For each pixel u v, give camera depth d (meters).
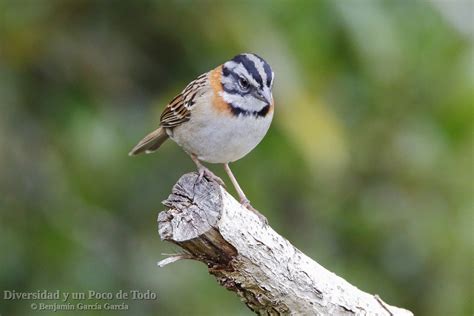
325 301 8.13
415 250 13.28
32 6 11.53
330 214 13.30
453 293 13.12
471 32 12.82
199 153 10.04
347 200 13.40
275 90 11.11
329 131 11.26
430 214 13.31
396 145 13.09
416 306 13.24
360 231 13.36
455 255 13.19
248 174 12.22
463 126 12.96
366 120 12.97
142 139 11.28
